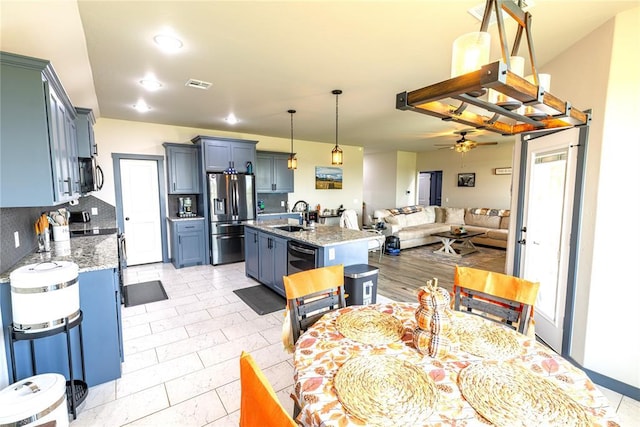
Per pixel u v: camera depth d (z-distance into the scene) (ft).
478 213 24.98
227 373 7.45
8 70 5.82
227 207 17.75
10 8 5.61
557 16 6.49
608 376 6.85
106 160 16.21
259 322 10.23
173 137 17.97
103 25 6.82
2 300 5.82
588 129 7.17
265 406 2.63
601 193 6.79
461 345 4.30
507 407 3.06
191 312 11.03
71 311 5.83
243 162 18.35
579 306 7.40
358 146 27.09
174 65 9.10
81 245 9.34
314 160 24.31
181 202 17.99
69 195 8.45
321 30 7.14
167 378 7.24
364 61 8.87
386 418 2.91
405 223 24.72
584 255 7.28
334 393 3.27
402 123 17.29
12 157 5.96
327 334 4.65
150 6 6.12
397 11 6.36
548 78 4.22
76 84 10.06
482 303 5.66
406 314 5.38
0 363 5.67
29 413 4.51
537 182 9.58
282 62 8.92
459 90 3.19
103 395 6.63
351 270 9.93
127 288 13.61
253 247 14.52
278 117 15.78
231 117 15.78
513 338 4.50
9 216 6.86
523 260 10.14
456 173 28.32
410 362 3.89
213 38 7.49
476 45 3.38
